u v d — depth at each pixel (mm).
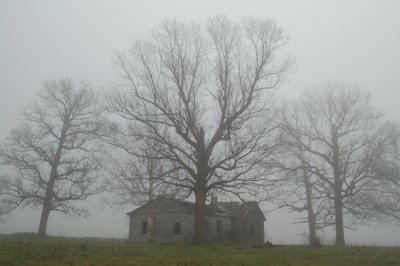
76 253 20266
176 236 41250
